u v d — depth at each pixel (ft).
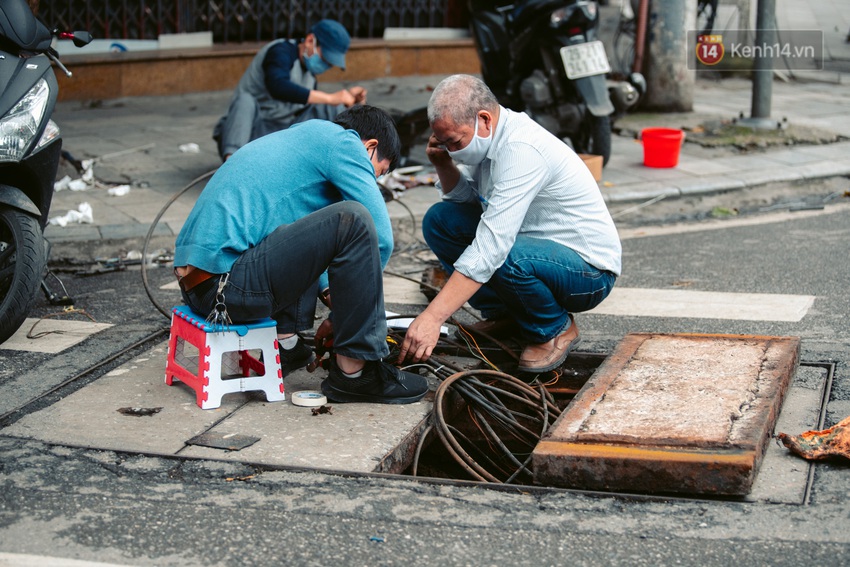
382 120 11.76
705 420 10.21
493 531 8.98
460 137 11.79
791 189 24.32
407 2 39.52
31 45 14.20
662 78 32.48
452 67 39.78
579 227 12.46
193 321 11.60
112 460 10.34
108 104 34.01
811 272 17.49
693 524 9.00
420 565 8.45
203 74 35.68
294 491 9.72
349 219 10.91
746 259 18.63
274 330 11.71
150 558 8.57
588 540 8.80
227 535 8.95
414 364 12.62
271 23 38.24
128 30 35.91
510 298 12.55
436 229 13.91
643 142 25.61
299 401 11.66
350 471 10.05
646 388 11.25
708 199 23.48
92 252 19.36
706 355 12.22
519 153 11.76
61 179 23.89
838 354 13.21
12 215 13.79
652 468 9.48
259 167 11.30
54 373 12.94
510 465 12.79
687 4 32.07
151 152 27.07
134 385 12.34
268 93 22.61
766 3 28.81
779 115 31.78
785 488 9.53
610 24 45.85
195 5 36.81
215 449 10.57
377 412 11.51
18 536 8.92
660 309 15.67
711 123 30.32
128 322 15.19
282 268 11.12
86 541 8.84
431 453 12.76
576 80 23.94
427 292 15.96
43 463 10.28
